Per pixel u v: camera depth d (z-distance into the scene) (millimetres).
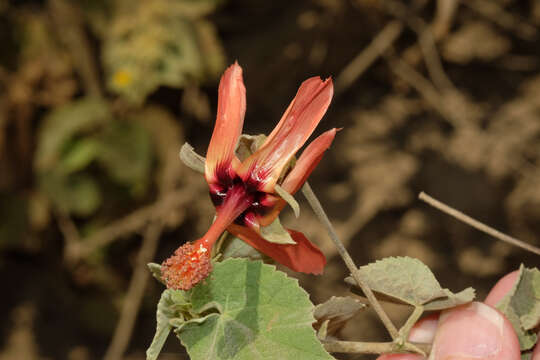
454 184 793
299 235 260
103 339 884
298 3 835
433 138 820
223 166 255
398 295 275
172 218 831
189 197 802
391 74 863
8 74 797
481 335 283
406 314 764
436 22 807
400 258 276
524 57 821
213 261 254
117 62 717
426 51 789
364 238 804
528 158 788
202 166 257
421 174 807
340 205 802
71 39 794
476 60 827
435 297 272
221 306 250
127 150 794
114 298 883
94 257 866
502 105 820
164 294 254
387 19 804
